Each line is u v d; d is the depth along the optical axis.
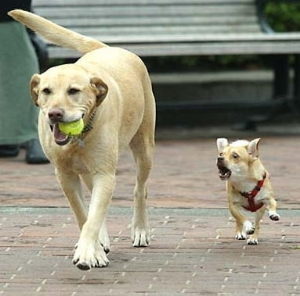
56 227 11.59
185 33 19.64
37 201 13.04
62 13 19.05
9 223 11.77
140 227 10.84
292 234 11.28
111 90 9.84
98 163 9.66
